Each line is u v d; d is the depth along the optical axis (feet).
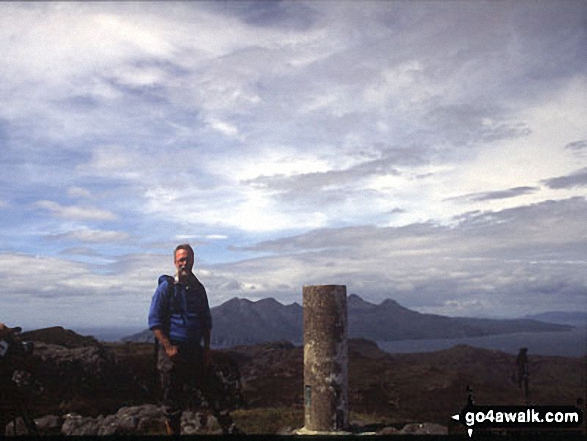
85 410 45.62
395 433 34.86
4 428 26.48
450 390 70.54
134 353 65.92
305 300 37.14
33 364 48.08
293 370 89.10
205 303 31.63
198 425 35.45
